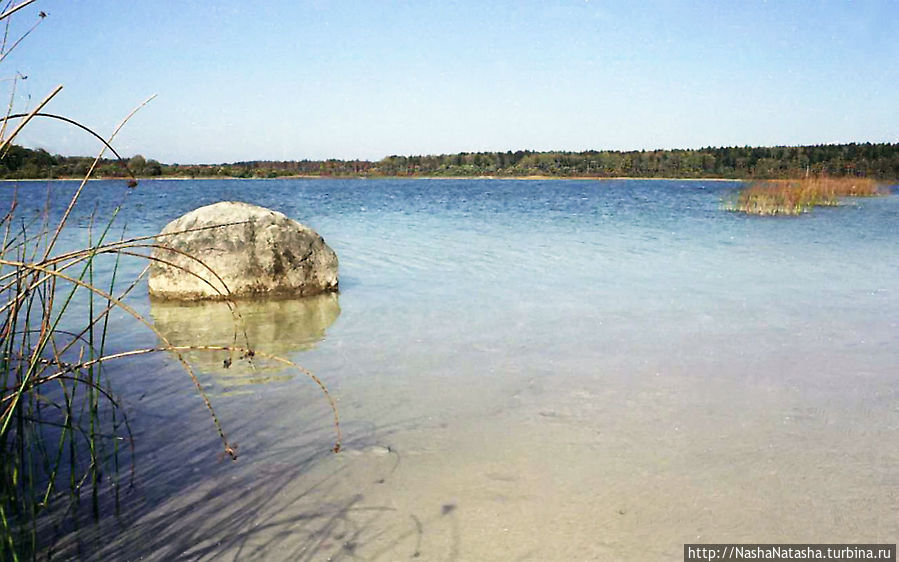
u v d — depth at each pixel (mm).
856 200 25312
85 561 2367
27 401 3705
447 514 2693
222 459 3186
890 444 3301
